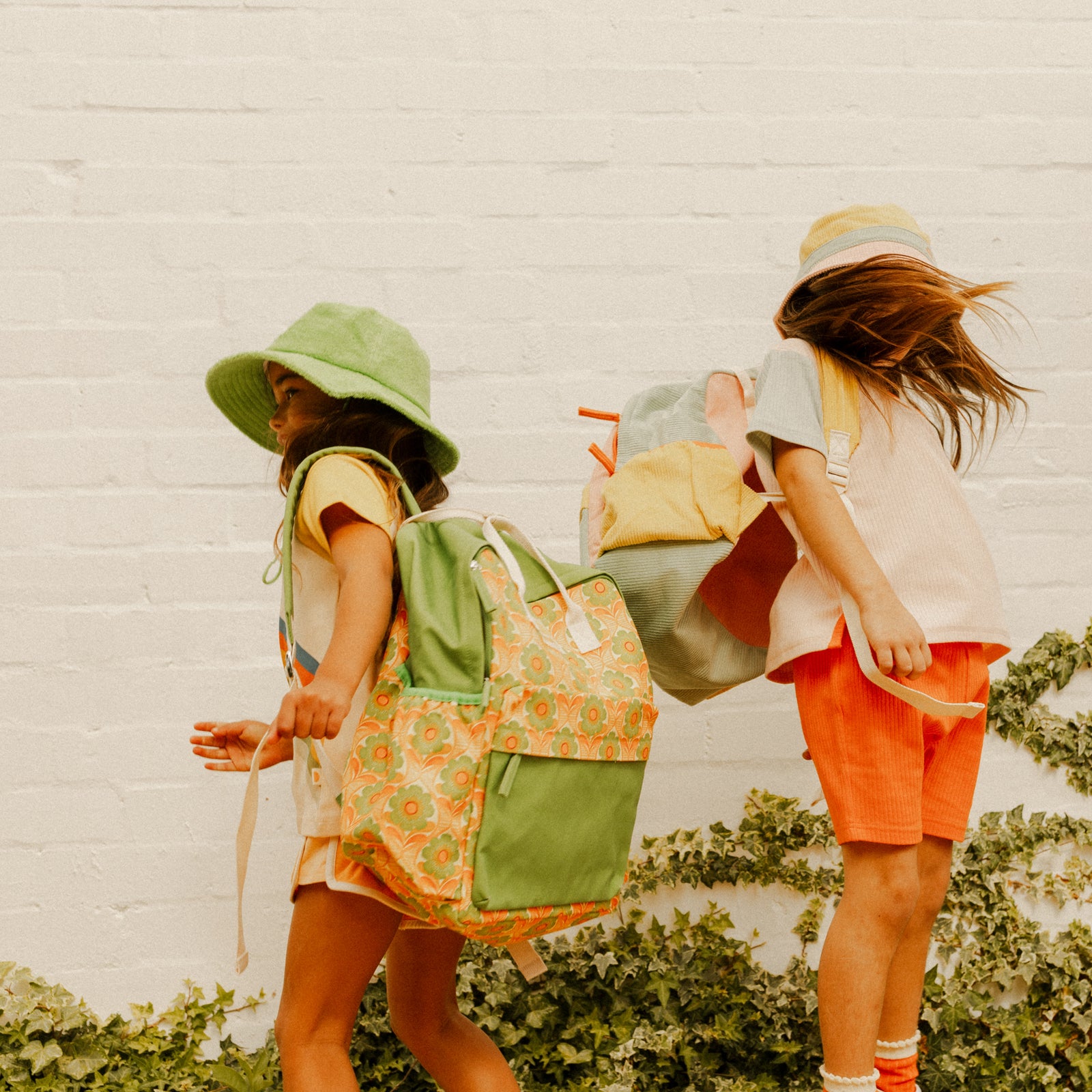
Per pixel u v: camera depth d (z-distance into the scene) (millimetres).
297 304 1623
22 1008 1435
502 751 948
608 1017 1529
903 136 1755
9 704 1522
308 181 1639
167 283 1605
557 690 990
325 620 1063
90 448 1572
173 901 1525
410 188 1657
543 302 1671
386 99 1662
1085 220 1779
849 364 1239
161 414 1590
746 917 1621
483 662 968
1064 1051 1591
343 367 1145
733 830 1636
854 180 1740
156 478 1581
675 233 1702
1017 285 1756
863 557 1128
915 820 1141
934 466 1224
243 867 1001
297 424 1177
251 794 993
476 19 1688
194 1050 1475
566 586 1117
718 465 1228
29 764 1519
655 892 1600
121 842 1524
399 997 1177
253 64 1642
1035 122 1782
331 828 1009
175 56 1630
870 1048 1128
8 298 1575
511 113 1685
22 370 1569
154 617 1562
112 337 1589
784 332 1336
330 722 909
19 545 1548
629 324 1685
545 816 976
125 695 1546
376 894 980
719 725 1650
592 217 1689
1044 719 1695
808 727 1192
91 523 1563
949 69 1774
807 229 1727
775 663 1212
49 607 1545
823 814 1641
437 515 1083
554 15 1702
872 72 1758
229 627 1574
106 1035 1470
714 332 1698
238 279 1617
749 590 1356
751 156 1725
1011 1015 1591
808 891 1618
